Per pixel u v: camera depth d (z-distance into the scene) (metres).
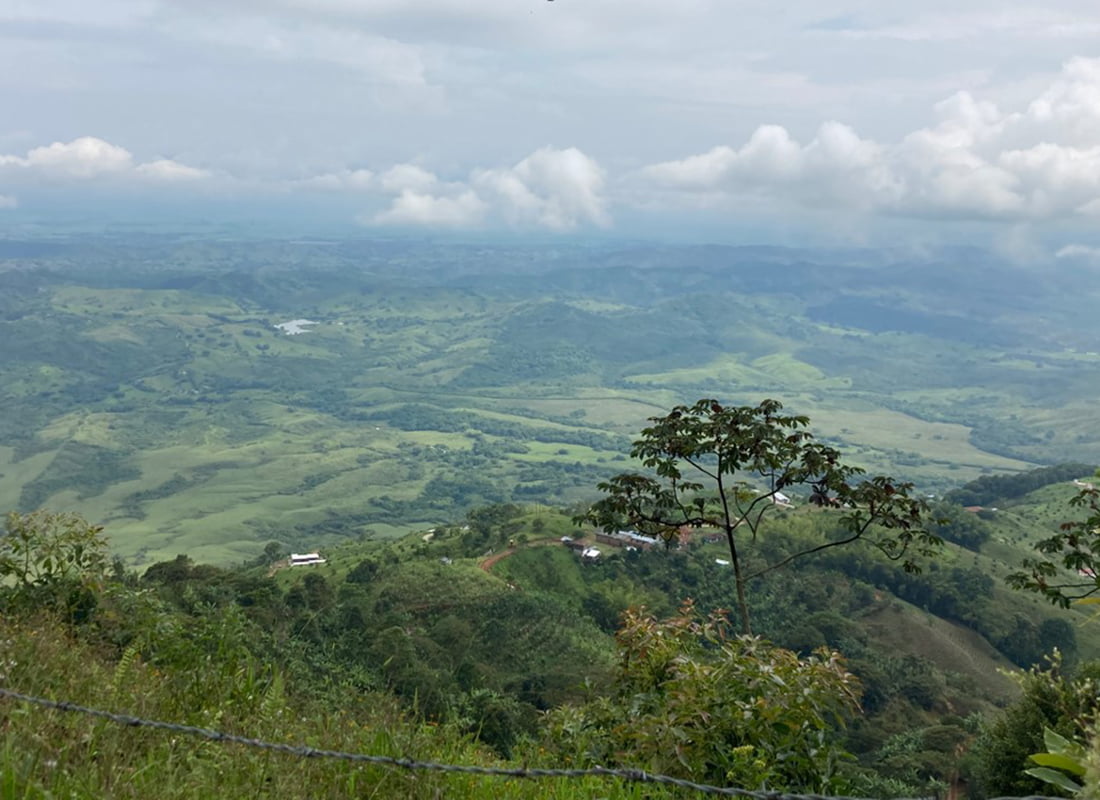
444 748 4.94
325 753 3.66
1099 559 12.14
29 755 3.53
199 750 4.29
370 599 81.38
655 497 11.35
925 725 75.19
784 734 5.43
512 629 83.88
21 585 7.65
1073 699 5.51
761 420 10.80
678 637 6.81
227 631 6.72
